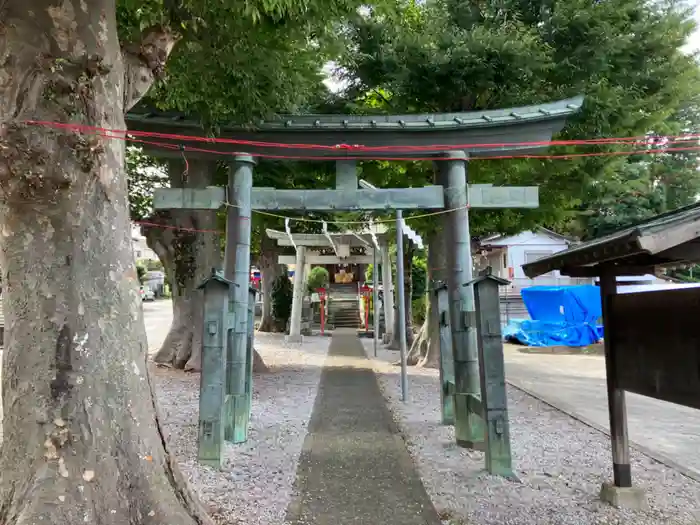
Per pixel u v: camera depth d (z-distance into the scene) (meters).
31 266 2.70
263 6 4.84
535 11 8.93
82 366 2.67
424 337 12.15
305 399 8.09
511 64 7.99
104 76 2.91
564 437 6.07
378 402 7.91
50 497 2.50
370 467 4.87
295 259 19.34
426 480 4.54
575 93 8.28
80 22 2.81
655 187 18.53
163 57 3.69
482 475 4.67
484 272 4.83
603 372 12.02
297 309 17.38
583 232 21.70
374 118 6.72
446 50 8.21
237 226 6.59
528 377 11.25
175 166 10.37
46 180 2.67
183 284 10.75
